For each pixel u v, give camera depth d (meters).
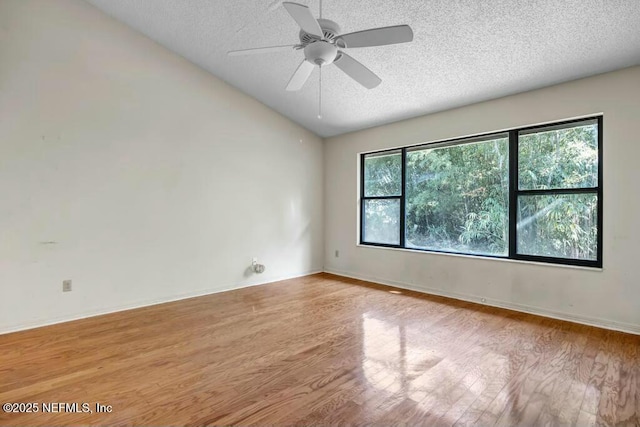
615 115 2.89
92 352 2.49
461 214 4.04
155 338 2.77
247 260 4.61
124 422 1.69
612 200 2.92
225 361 2.36
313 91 4.17
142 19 3.41
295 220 5.21
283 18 3.05
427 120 4.25
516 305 3.51
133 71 3.57
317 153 5.55
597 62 2.81
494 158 3.75
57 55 3.10
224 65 4.00
